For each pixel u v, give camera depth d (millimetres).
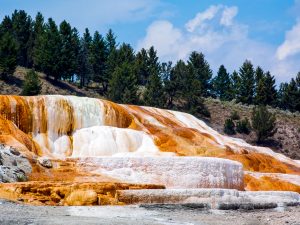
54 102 53438
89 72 122188
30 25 133125
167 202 33750
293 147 107000
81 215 25188
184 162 40812
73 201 30281
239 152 59438
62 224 21000
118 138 53406
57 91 104438
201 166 41219
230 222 27156
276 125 114750
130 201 32594
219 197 35875
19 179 34688
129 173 39500
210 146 58125
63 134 53062
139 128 58406
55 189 30641
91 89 121188
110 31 136375
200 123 70625
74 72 113812
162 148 54750
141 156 43188
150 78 114062
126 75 105375
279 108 135250
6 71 97500
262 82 134500
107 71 117125
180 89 116938
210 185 41375
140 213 27812
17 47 103312
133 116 60375
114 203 31531
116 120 57688
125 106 62312
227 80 153125
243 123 108188
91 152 51531
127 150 53219
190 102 113188
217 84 152750
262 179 50500
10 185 30047
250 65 137500
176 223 24344
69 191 30891
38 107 52375
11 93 93125
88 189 31406
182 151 54719
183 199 34375
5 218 21641
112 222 22703
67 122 53562
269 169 57438
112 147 52281
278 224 27641
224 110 121500
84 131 53312
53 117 52781
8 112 50062
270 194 41562
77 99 55562
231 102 133250
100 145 51844
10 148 38500
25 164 37281
